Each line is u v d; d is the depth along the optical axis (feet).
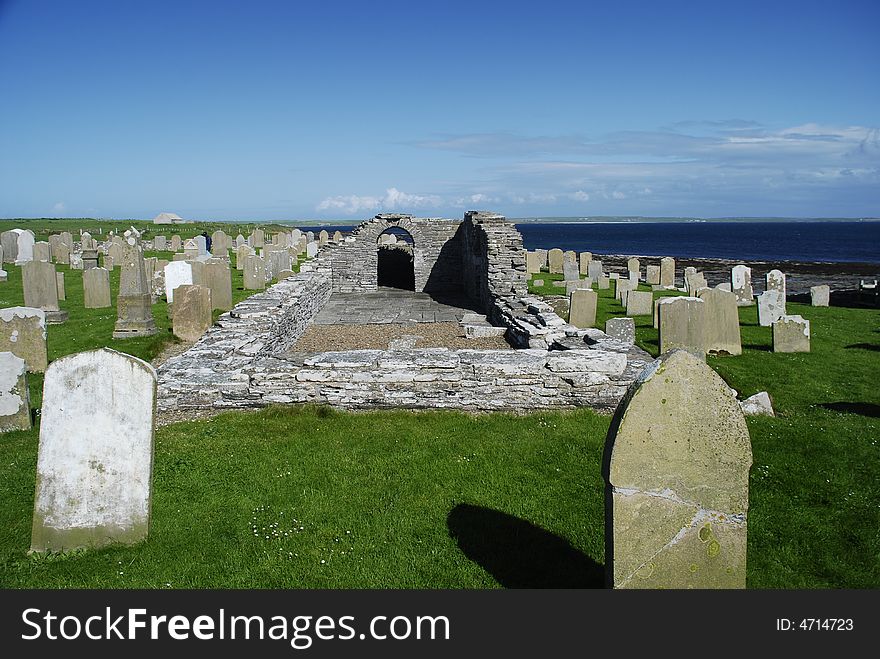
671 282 90.02
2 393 25.85
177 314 46.70
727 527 13.57
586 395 28.35
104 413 16.76
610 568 13.75
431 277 87.10
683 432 13.30
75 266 95.45
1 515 18.81
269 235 175.42
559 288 85.97
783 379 36.91
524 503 19.49
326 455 23.17
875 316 65.51
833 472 22.03
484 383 28.25
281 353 42.96
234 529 17.97
